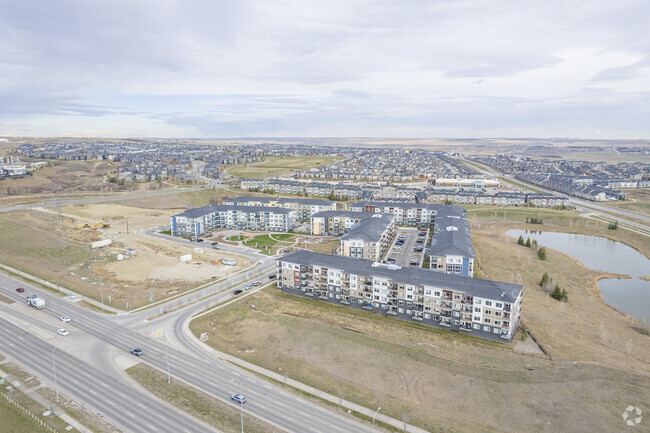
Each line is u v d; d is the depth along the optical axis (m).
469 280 126.88
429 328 125.69
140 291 153.88
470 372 102.38
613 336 124.62
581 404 90.00
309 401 90.75
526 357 109.75
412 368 104.12
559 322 131.88
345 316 134.12
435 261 159.12
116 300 145.38
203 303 143.12
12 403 88.62
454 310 122.75
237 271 176.25
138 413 86.06
